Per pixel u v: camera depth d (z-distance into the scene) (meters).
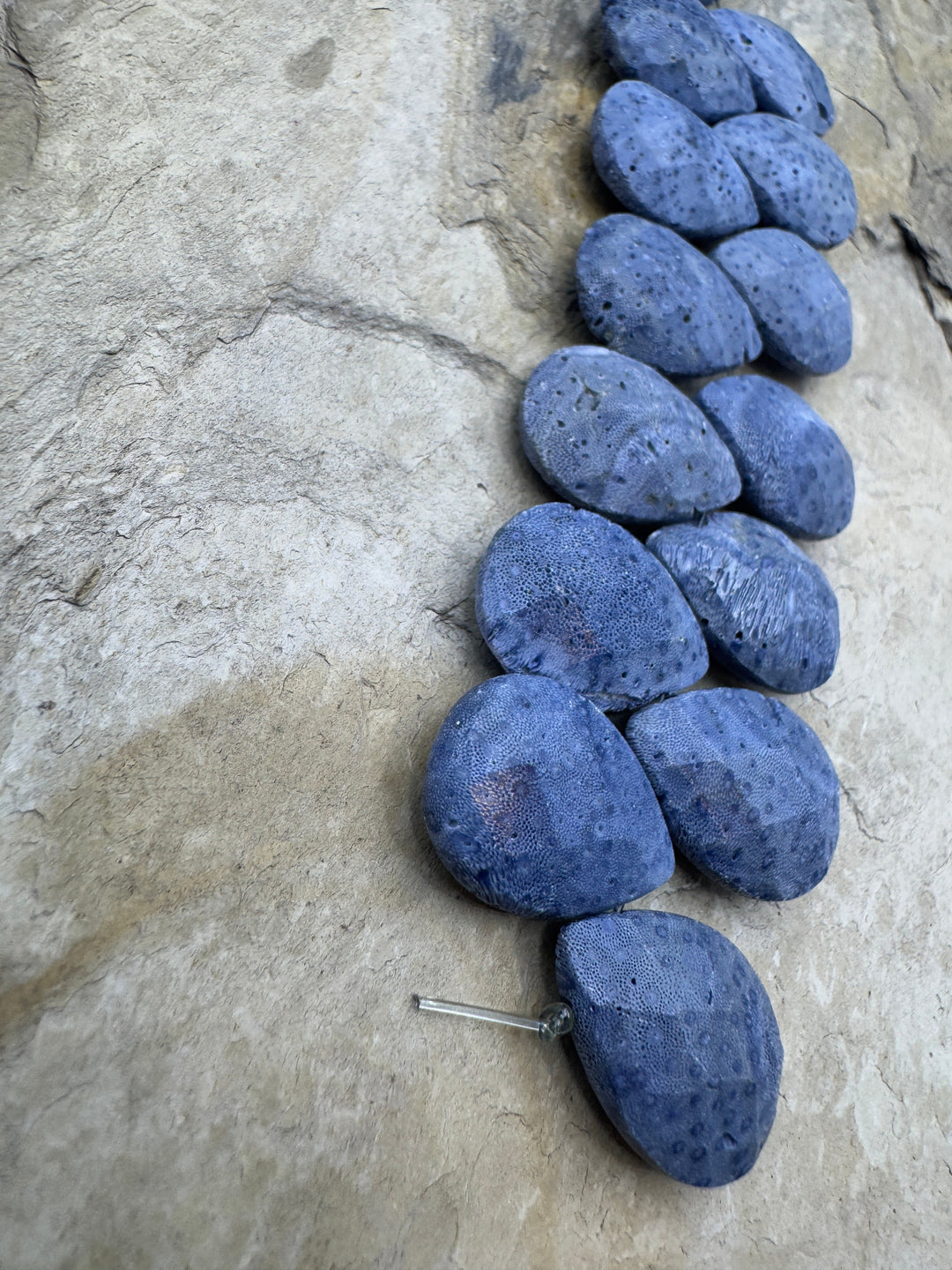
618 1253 0.08
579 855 0.08
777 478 0.11
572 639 0.09
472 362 0.11
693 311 0.11
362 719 0.09
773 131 0.13
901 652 0.13
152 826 0.08
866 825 0.12
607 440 0.10
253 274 0.10
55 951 0.07
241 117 0.10
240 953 0.08
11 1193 0.06
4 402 0.08
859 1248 0.10
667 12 0.13
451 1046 0.08
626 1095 0.08
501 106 0.12
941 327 0.16
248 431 0.09
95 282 0.09
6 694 0.07
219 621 0.08
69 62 0.09
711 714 0.10
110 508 0.08
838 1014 0.10
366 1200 0.07
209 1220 0.07
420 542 0.10
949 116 0.17
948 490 0.15
